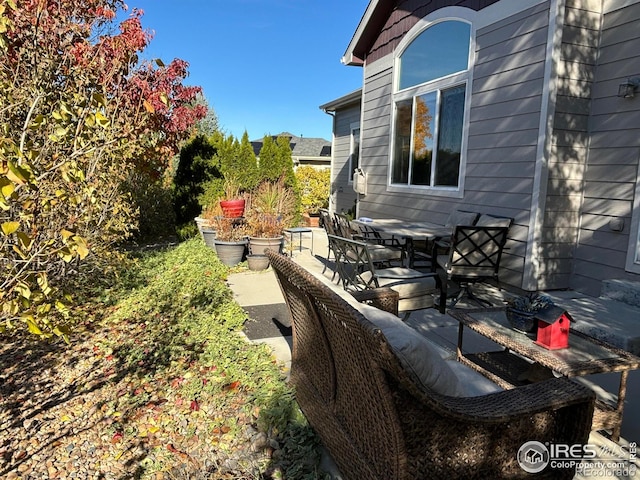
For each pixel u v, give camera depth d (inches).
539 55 186.4
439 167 258.1
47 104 151.2
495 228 187.0
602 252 184.2
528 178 192.2
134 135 185.8
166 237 402.6
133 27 243.1
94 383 125.1
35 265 110.0
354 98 413.1
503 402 66.4
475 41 223.5
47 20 180.2
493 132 213.2
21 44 167.3
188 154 376.8
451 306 188.4
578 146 189.2
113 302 195.5
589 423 68.6
